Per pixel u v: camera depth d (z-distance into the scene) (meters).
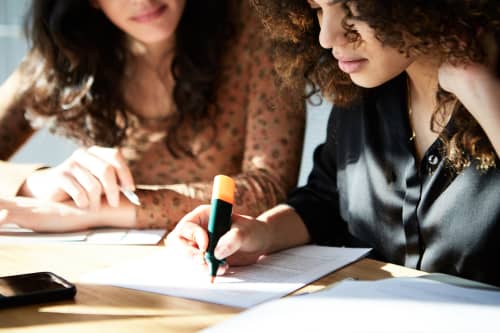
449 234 0.97
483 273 0.96
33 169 1.27
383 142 1.07
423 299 0.67
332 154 1.22
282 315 0.62
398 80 1.06
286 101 1.33
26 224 1.12
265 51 1.48
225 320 0.66
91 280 0.84
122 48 1.55
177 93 1.51
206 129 1.54
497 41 0.86
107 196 1.16
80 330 0.67
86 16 1.51
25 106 1.58
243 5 1.56
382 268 0.91
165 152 1.54
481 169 0.94
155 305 0.75
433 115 0.94
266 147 1.43
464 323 0.60
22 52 2.61
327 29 0.87
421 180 1.00
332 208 1.20
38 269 0.90
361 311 0.63
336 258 0.96
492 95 0.84
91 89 1.54
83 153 1.20
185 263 0.93
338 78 1.10
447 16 0.82
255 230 0.95
